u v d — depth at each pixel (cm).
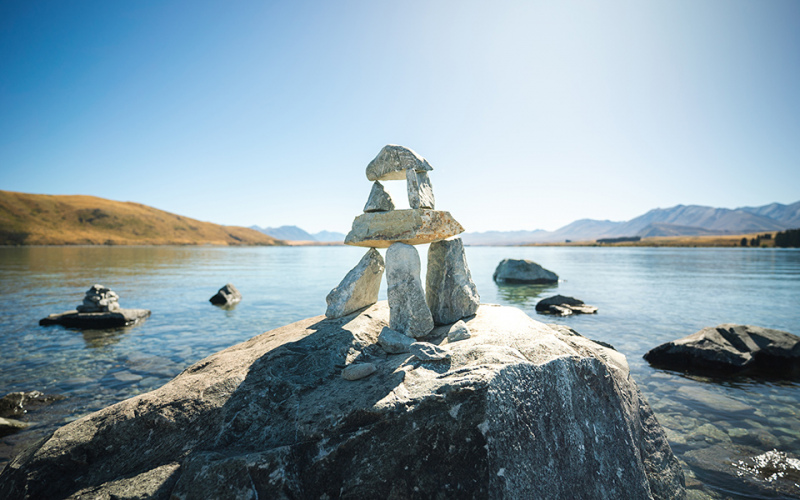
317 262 7069
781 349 1012
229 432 420
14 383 927
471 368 416
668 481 483
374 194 671
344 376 477
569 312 1791
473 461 367
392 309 602
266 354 542
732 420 725
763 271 4388
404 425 384
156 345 1295
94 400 828
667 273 4184
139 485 369
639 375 984
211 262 6756
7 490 382
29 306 2028
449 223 632
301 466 374
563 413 422
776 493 507
